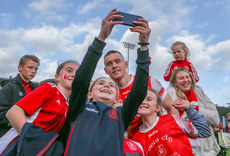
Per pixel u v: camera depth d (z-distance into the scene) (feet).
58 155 4.31
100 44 4.61
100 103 5.02
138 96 4.81
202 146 7.79
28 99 4.98
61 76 6.16
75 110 4.63
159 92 8.29
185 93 9.62
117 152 4.09
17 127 4.63
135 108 4.89
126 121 4.91
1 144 4.81
